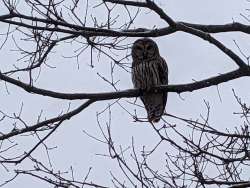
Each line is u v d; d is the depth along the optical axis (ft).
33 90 41.14
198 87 42.42
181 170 37.01
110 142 37.65
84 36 41.50
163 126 38.24
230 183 36.47
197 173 36.73
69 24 40.47
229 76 41.39
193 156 37.37
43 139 41.96
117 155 37.19
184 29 41.16
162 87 43.80
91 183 36.88
